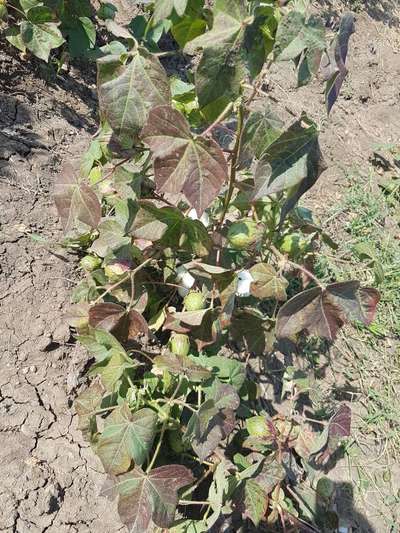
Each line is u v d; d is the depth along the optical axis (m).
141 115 1.42
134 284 1.96
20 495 1.77
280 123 1.40
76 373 2.07
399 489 2.37
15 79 2.70
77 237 2.25
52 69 2.89
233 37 1.28
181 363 1.65
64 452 1.91
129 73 1.39
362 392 2.62
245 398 2.12
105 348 1.80
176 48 3.54
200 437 1.69
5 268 2.16
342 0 4.64
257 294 1.76
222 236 1.81
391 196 3.53
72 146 2.67
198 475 1.99
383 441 2.50
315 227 1.99
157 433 1.95
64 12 2.78
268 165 1.33
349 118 3.92
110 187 2.06
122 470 1.57
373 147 3.80
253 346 2.04
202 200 1.37
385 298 2.99
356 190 3.46
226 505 1.88
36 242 2.27
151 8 2.24
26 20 2.65
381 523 2.26
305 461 2.05
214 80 1.31
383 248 3.22
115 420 1.58
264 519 1.93
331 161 3.57
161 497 1.55
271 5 1.35
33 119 2.63
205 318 1.82
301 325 1.63
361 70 4.27
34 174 2.45
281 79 3.79
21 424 1.90
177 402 1.70
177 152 1.33
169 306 2.14
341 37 1.35
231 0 1.27
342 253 3.10
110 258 1.96
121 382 1.83
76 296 2.09
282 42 1.26
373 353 2.78
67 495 1.84
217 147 1.33
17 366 2.01
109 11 3.04
